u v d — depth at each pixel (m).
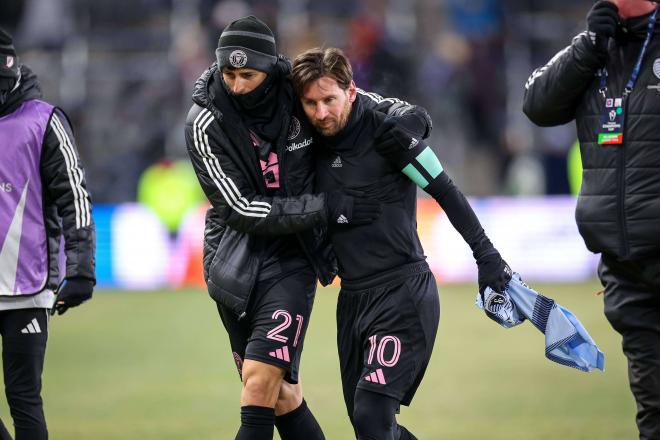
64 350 36.97
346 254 17.88
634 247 17.12
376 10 62.66
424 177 17.41
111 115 59.88
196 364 34.31
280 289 18.16
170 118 59.28
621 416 26.38
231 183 17.73
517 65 60.34
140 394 29.88
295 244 18.44
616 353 34.69
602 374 31.97
